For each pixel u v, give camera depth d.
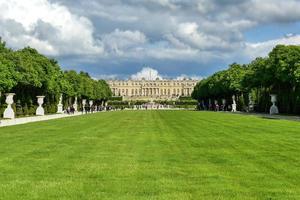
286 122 67.38
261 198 16.45
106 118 88.94
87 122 71.62
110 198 16.52
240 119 79.50
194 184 18.95
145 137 41.34
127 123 67.62
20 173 21.47
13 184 18.89
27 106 106.19
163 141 37.31
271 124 62.00
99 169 22.62
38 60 109.94
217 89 164.62
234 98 151.12
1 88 77.25
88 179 20.02
